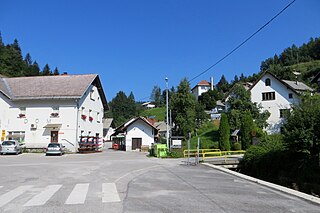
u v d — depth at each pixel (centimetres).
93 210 759
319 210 800
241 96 4666
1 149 3406
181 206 813
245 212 758
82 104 4297
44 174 1555
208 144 4412
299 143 1659
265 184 1220
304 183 1611
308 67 12194
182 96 4862
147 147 4825
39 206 805
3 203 845
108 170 1784
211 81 12431
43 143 4072
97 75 4703
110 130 8919
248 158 2359
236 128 4500
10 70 9769
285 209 804
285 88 4925
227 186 1199
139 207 796
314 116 1638
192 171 1794
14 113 4197
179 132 4947
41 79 4650
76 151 4000
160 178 1440
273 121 4950
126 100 13050
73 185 1188
